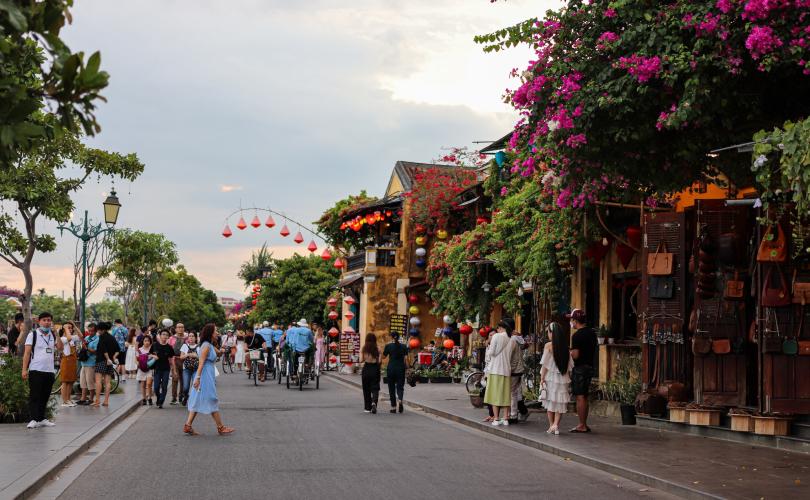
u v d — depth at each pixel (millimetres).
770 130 13492
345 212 46812
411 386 30062
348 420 19438
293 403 24391
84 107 4742
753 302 16438
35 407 16109
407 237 43469
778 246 14719
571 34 13969
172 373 23969
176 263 50906
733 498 9406
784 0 11539
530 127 14781
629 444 14445
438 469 12055
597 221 19438
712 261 16453
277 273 60688
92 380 21781
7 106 4590
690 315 17344
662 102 13039
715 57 12352
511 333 18219
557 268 22484
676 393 16891
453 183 39062
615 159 14109
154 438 15617
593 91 13234
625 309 20641
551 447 14172
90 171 27906
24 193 25781
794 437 14078
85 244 27094
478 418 19266
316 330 33188
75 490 10211
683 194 18969
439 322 43375
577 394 16391
